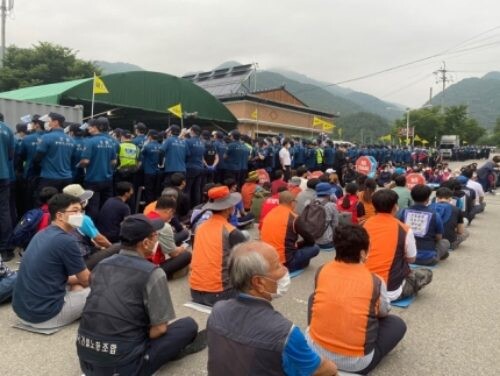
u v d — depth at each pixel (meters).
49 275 3.67
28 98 13.27
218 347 2.03
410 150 25.86
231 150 10.62
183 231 5.93
